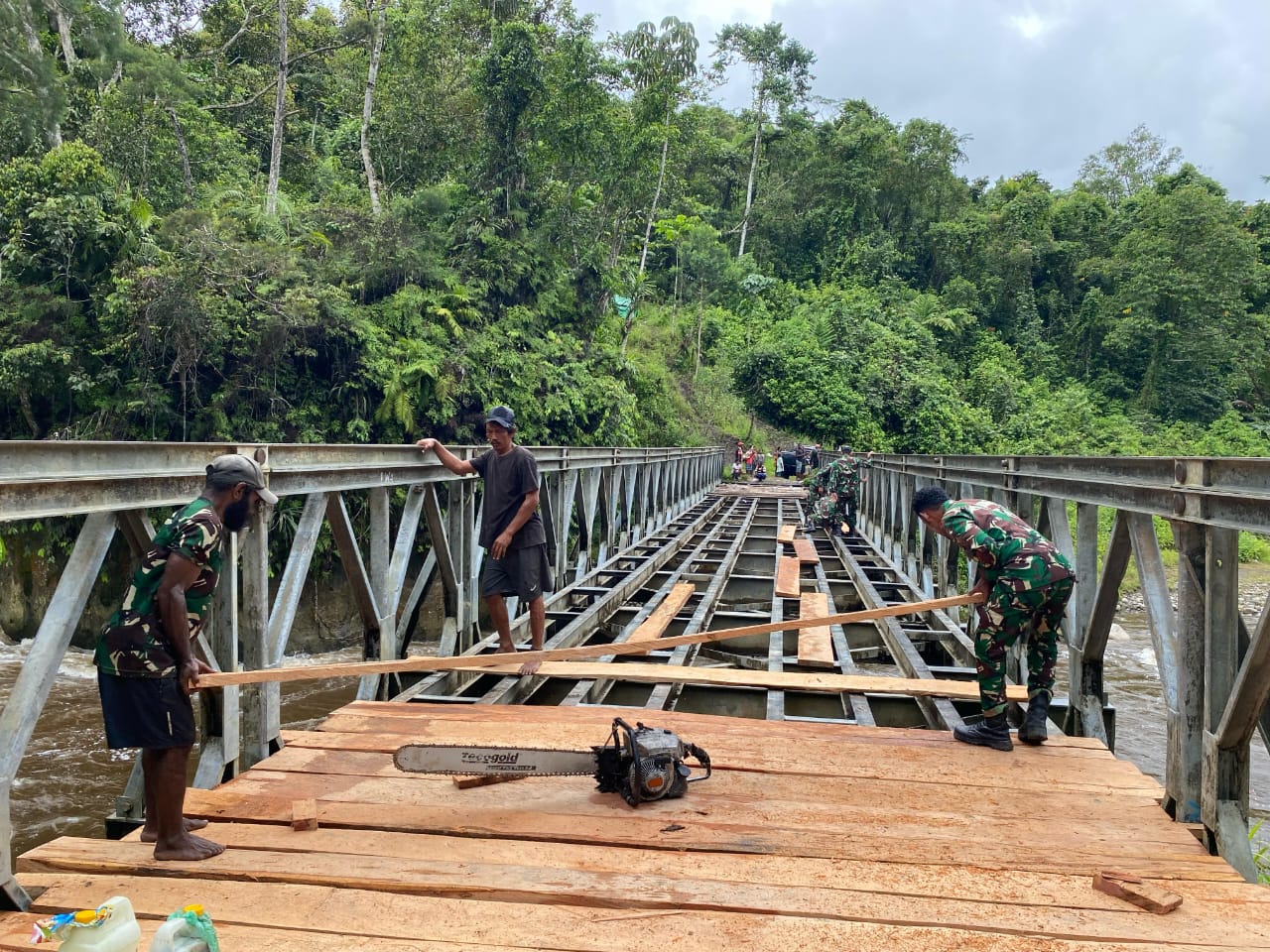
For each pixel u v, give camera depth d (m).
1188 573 3.01
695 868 2.49
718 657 6.60
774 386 32.97
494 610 4.88
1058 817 2.93
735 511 17.17
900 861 2.56
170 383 12.01
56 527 11.10
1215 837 2.85
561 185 19.66
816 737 3.81
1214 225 44.06
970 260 48.03
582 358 20.03
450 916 2.17
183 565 2.30
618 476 10.89
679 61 22.45
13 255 11.31
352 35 19.05
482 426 15.61
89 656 10.19
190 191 15.87
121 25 13.81
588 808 2.94
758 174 47.50
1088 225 51.06
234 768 3.42
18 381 11.23
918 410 33.97
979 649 3.66
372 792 3.07
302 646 11.98
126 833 3.13
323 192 19.73
